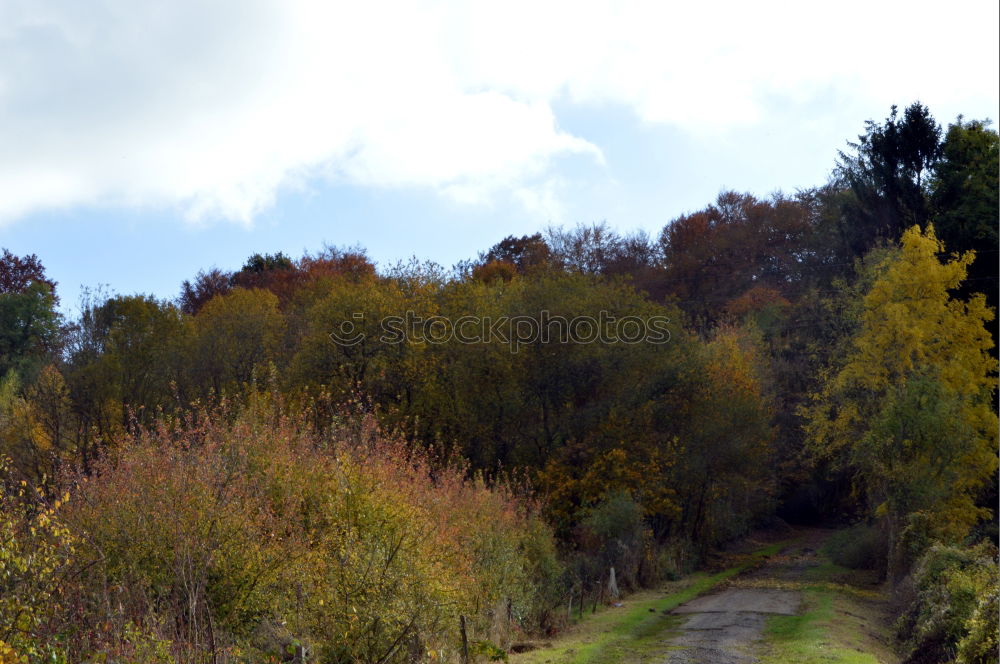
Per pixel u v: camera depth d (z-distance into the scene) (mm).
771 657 14773
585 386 35062
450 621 13133
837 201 52438
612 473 32719
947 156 45906
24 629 8445
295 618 11117
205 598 10672
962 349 33062
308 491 12945
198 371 35719
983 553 19812
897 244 46000
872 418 30203
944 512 28141
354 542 12000
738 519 44656
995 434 31766
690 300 64250
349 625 11180
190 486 11539
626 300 36719
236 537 11172
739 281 64688
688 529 39281
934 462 28141
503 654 14250
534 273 40906
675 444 35938
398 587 11805
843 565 35000
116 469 12531
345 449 14297
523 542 21484
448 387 35250
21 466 23500
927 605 17469
